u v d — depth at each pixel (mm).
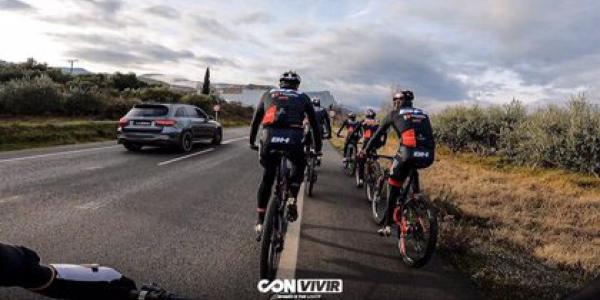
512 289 4125
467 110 17469
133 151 13766
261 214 4418
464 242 5195
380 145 7742
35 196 6809
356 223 6297
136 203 6742
